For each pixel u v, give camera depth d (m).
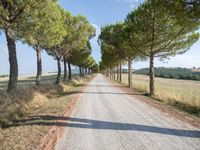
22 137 8.24
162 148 7.34
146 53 26.66
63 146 7.47
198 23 13.63
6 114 11.57
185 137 8.62
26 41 15.83
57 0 15.98
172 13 13.10
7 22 13.77
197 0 12.02
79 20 32.88
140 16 24.58
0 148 7.09
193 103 17.28
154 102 19.42
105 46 40.19
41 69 23.64
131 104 17.59
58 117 12.00
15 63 15.80
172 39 24.23
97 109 14.96
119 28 38.25
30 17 14.08
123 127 10.11
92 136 8.68
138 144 7.74
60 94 25.58
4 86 37.12
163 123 10.98
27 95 16.48
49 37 18.45
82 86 38.91
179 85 62.34
